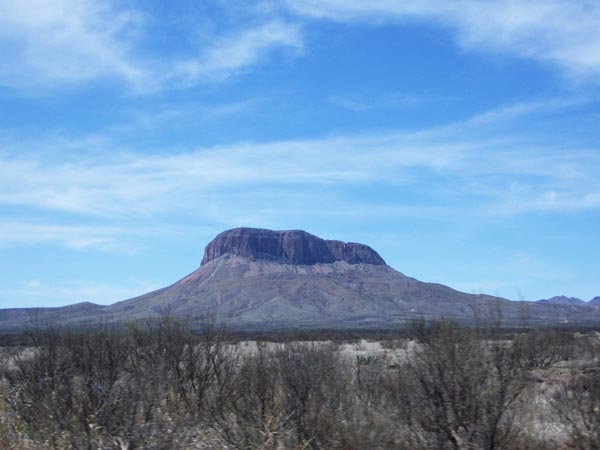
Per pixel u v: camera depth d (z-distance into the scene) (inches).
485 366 390.9
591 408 399.2
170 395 493.7
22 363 539.8
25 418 442.0
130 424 402.6
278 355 478.6
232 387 496.1
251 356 527.8
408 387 404.2
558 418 434.3
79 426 405.7
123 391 429.7
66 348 529.3
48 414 426.9
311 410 408.5
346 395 429.1
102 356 523.2
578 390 431.8
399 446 389.4
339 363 491.8
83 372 494.0
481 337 409.4
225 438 412.2
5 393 482.6
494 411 381.7
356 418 404.8
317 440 393.7
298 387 416.2
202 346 561.0
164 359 535.8
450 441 383.6
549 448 390.0
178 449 397.7
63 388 444.5
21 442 406.9
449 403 386.9
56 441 396.5
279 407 432.5
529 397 438.6
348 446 386.0
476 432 379.6
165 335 571.2
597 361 460.1
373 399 438.3
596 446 383.2
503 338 423.8
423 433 396.2
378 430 393.1
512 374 400.2
